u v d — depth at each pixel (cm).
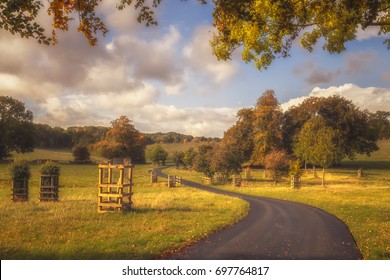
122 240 1175
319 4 1242
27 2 941
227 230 1429
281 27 1284
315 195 3209
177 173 7781
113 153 10794
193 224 1536
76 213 1812
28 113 10638
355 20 1245
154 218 1700
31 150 10450
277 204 2517
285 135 8094
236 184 4744
